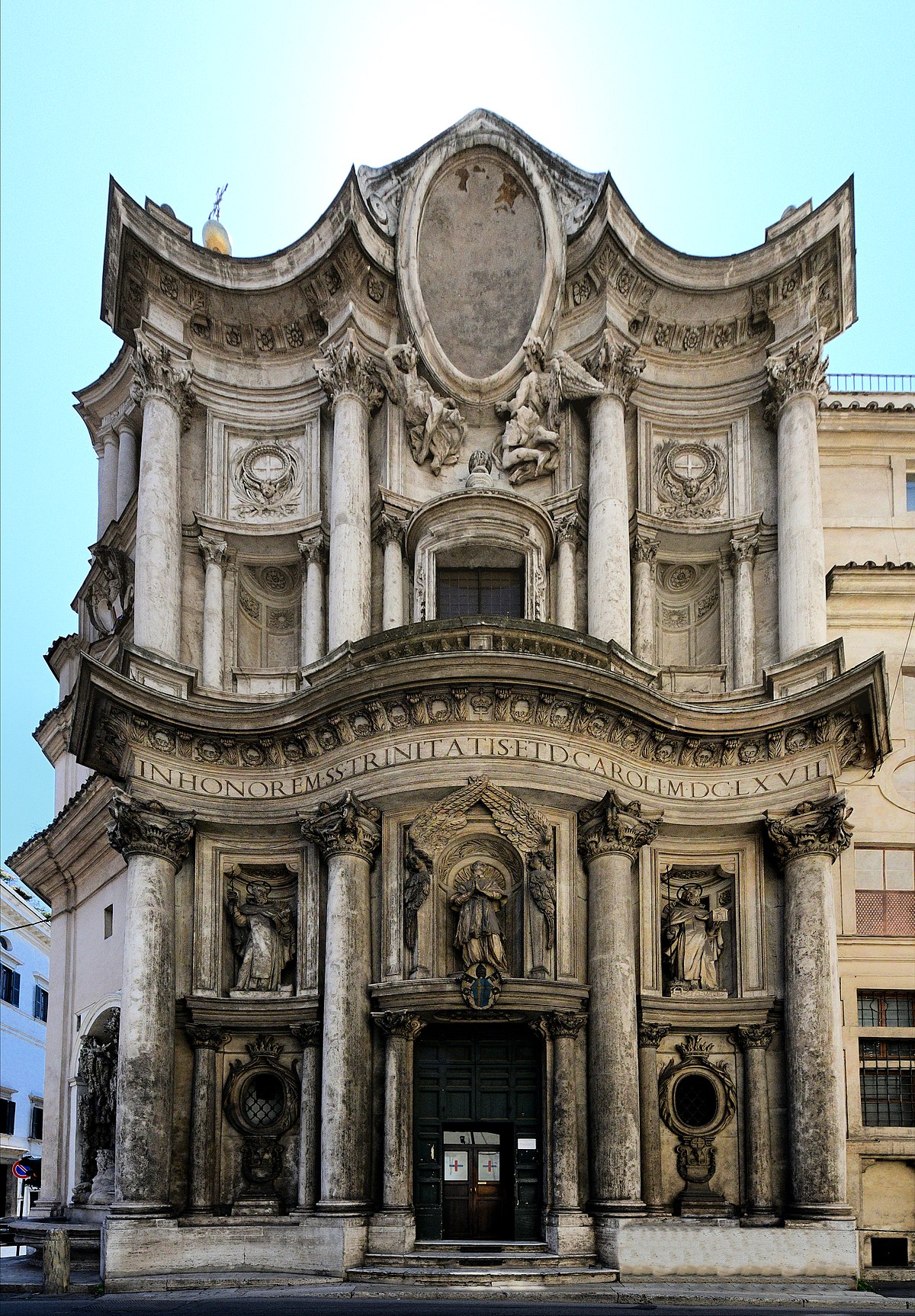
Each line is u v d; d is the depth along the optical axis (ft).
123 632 111.75
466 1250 78.33
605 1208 78.07
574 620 96.73
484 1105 84.17
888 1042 94.58
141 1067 81.87
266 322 103.96
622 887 83.25
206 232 123.13
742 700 94.02
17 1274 82.43
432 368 100.63
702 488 102.89
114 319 102.32
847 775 99.04
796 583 95.04
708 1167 84.38
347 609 94.02
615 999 81.15
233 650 100.68
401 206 102.17
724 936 89.61
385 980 82.38
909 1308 70.08
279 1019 85.35
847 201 97.50
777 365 99.19
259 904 89.30
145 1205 79.25
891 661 102.63
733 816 88.89
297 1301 67.26
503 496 96.32
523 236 103.09
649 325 103.45
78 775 124.47
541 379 100.89
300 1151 83.05
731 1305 68.95
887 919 96.84
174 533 97.55
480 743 82.58
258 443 104.42
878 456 109.60
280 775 88.74
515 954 82.99
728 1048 86.99
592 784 83.82
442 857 83.82
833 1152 80.84
